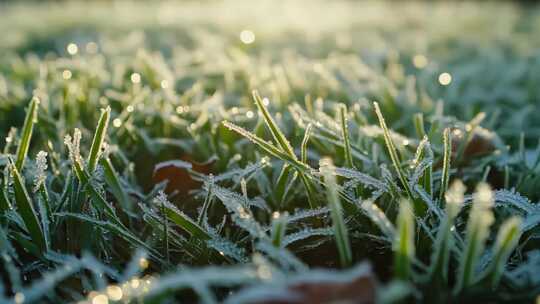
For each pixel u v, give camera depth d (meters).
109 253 0.27
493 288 0.22
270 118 0.27
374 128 0.34
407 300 0.22
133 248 0.27
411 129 0.44
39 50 0.93
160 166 0.32
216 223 0.30
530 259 0.24
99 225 0.25
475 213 0.21
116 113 0.43
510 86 0.67
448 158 0.27
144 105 0.43
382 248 0.27
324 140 0.34
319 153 0.35
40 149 0.36
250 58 0.73
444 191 0.27
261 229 0.24
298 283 0.19
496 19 1.43
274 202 0.30
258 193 0.32
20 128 0.42
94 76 0.51
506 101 0.60
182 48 0.87
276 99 0.44
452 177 0.33
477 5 2.16
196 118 0.41
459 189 0.22
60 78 0.51
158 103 0.43
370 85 0.53
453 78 0.68
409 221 0.20
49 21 1.33
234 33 1.08
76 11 1.68
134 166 0.36
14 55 0.88
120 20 1.38
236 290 0.24
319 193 0.28
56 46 0.95
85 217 0.25
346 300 0.19
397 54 0.85
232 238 0.28
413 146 0.35
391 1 2.25
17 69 0.61
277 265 0.24
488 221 0.20
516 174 0.34
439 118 0.37
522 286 0.23
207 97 0.47
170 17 1.46
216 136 0.36
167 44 0.96
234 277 0.20
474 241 0.21
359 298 0.19
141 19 1.41
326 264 0.27
